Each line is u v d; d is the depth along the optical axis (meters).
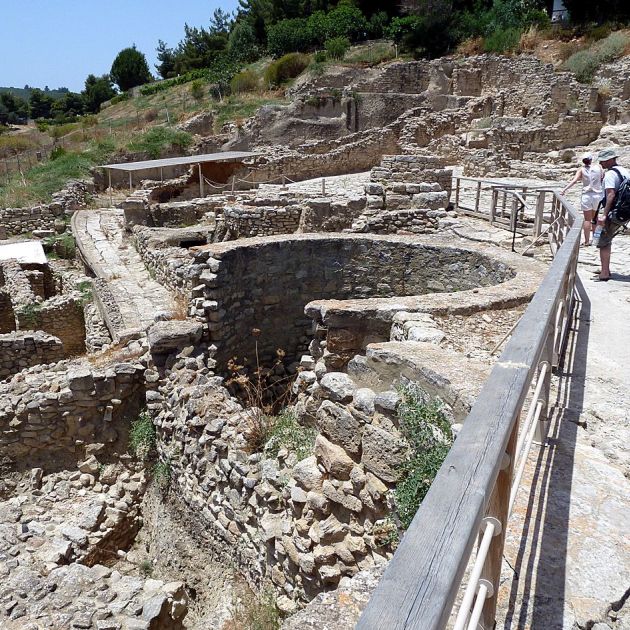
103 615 4.62
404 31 38.03
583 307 6.78
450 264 9.01
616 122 25.03
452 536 1.41
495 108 29.27
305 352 9.65
